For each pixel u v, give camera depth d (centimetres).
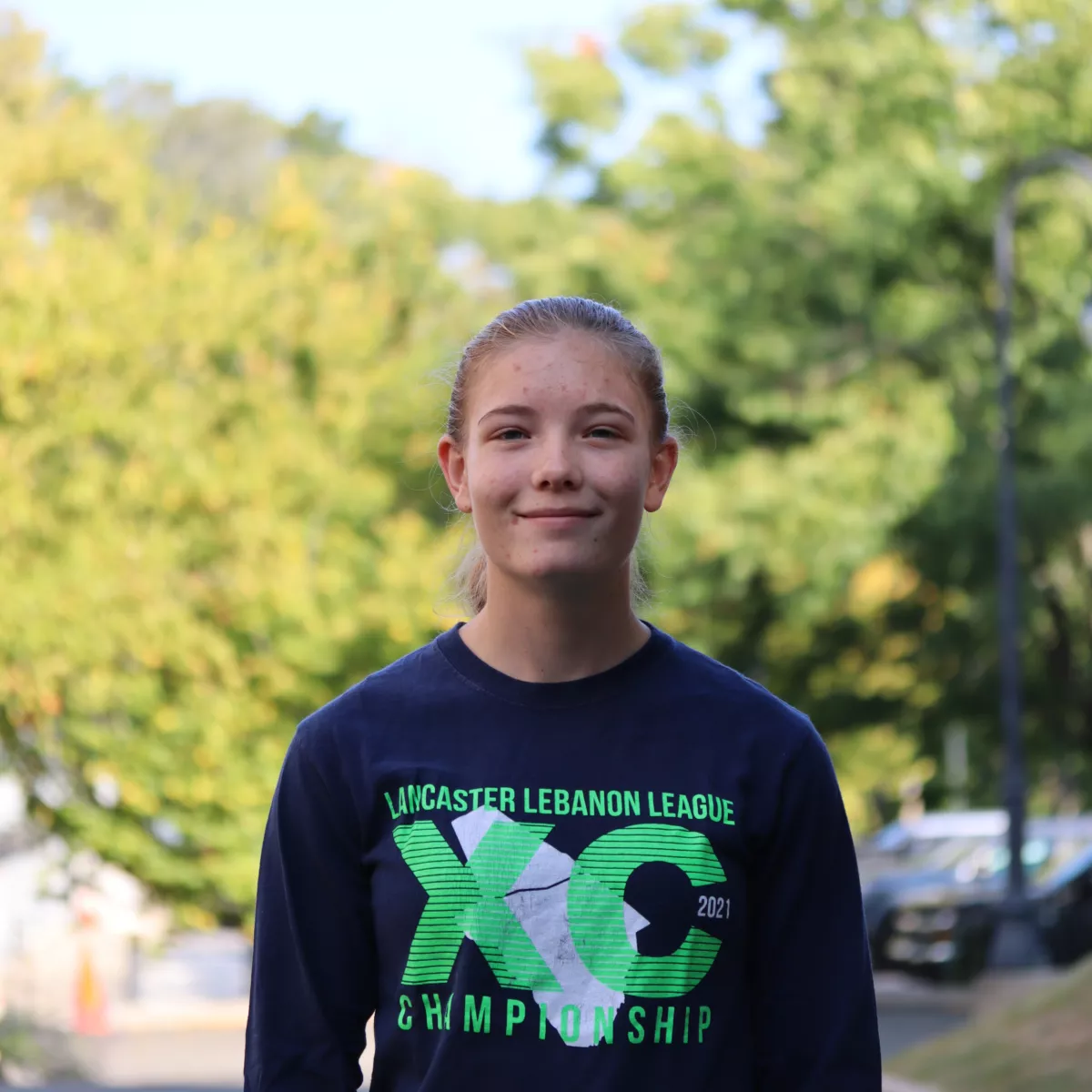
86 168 1585
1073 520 2117
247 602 1470
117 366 1495
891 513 2083
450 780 243
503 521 246
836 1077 247
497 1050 233
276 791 255
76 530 1461
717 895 240
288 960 249
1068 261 2156
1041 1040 962
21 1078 1332
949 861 2036
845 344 2155
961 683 2309
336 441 1591
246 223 1762
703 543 2070
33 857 2194
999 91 2159
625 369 249
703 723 247
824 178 2127
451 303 2067
